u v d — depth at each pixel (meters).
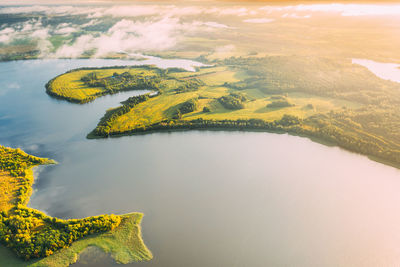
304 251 162.50
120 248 157.38
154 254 156.38
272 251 162.12
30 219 168.25
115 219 172.75
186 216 185.50
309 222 182.62
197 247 162.62
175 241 165.88
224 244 165.50
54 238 155.12
